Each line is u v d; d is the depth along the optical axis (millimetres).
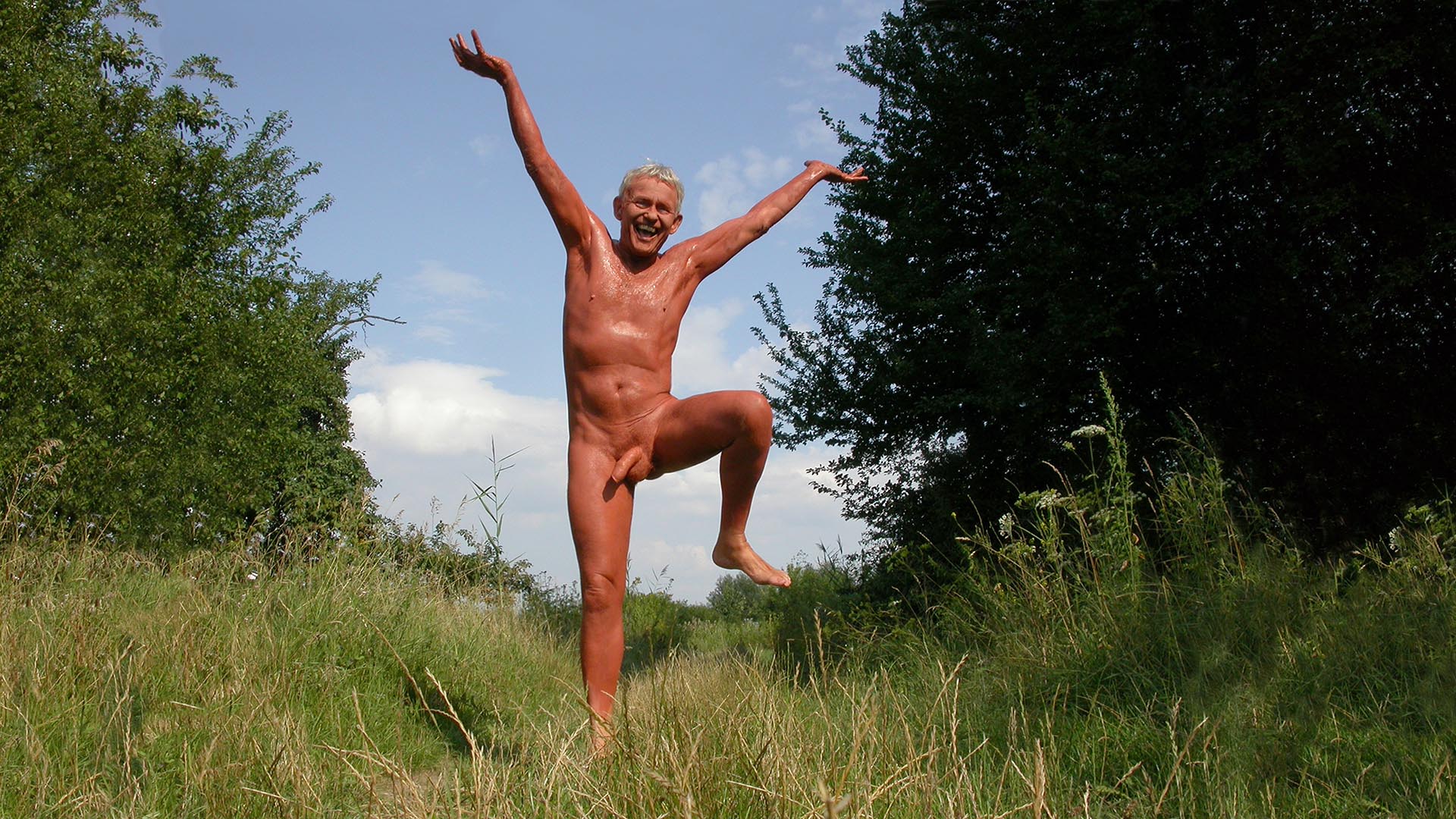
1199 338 12039
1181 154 11742
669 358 4980
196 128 14805
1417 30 10414
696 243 5145
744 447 4605
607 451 4824
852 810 3182
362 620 6801
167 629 5996
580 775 3434
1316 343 11156
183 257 13766
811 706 5074
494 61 4902
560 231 4988
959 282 14703
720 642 15602
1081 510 6926
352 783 4156
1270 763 4074
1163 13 12102
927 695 5336
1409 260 10055
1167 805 3869
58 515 9664
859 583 12234
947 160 15070
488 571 8852
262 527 8586
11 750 4176
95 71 13258
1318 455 11203
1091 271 12016
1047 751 4406
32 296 10312
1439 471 10414
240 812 3795
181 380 11672
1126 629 5477
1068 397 12539
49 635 5535
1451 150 10570
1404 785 3838
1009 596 6699
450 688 6438
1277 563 5863
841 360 15570
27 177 10891
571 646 9273
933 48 15148
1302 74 11094
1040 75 13352
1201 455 7676
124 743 4395
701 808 3182
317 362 17203
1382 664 4785
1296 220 11000
